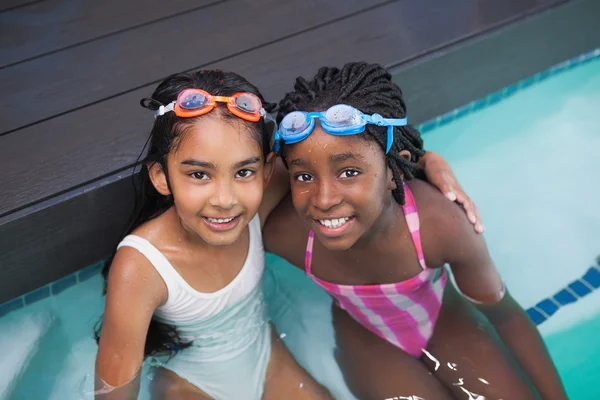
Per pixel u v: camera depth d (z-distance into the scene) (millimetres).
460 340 1620
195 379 1561
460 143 2215
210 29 2096
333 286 1670
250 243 1631
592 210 2055
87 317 1752
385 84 1439
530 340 1639
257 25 2113
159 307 1553
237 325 1656
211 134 1328
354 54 2025
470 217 1608
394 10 2180
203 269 1547
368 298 1658
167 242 1512
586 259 1934
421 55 2033
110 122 1824
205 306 1575
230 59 2002
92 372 1585
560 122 2275
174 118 1355
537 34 2201
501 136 2240
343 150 1324
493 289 1671
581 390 1648
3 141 1772
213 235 1421
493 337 1628
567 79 2398
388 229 1551
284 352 1641
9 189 1669
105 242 1799
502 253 1938
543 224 2010
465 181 2098
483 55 2133
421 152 1567
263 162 1427
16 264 1701
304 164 1353
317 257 1634
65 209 1673
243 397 1538
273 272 1846
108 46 2033
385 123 1376
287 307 1759
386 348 1628
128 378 1493
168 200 1537
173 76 1465
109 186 1697
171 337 1614
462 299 1713
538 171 2146
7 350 1691
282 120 1373
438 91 2133
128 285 1462
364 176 1365
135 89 1913
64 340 1702
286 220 1646
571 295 1848
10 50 2014
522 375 1575
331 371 1608
